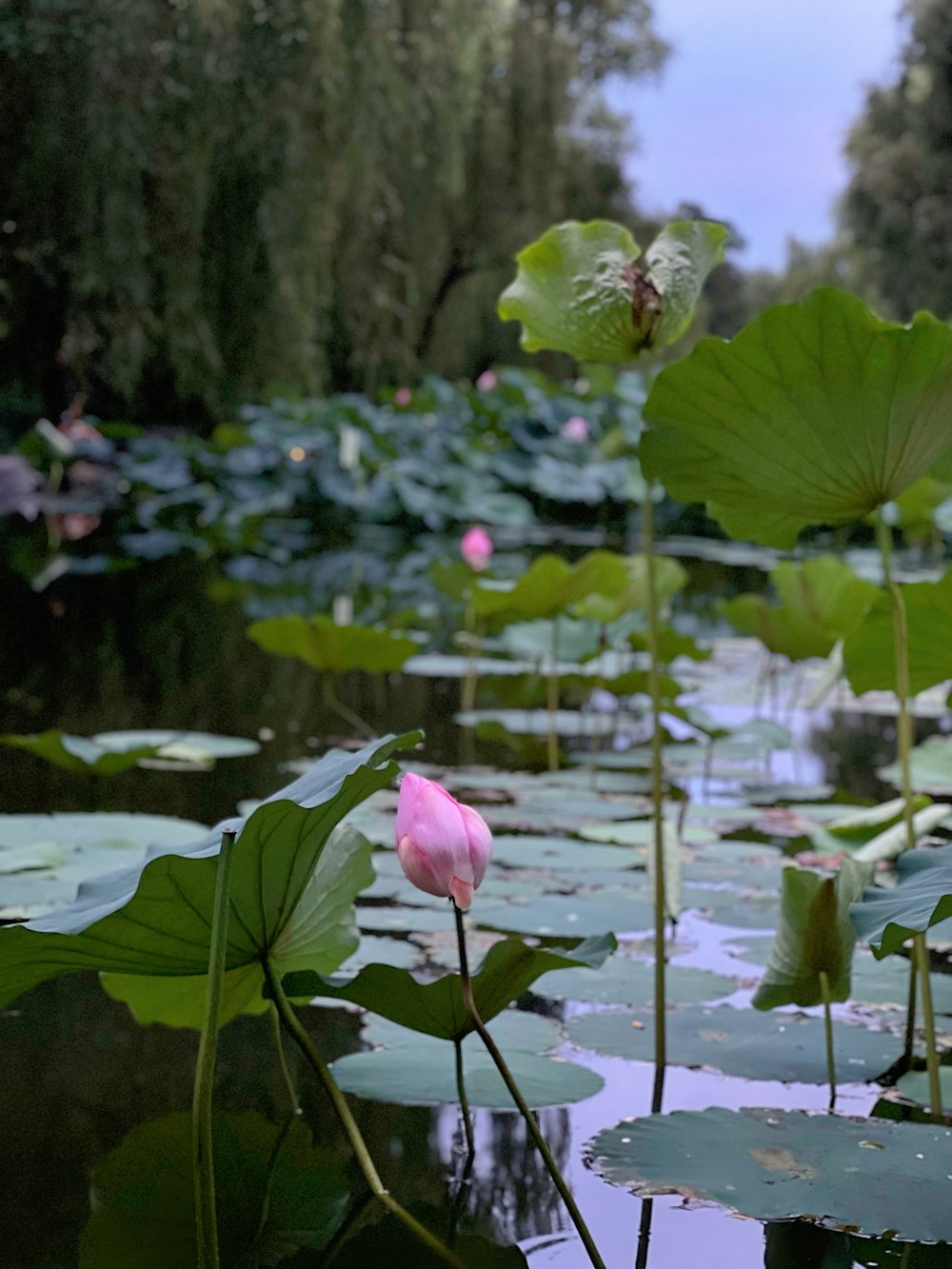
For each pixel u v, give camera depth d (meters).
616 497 11.38
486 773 3.06
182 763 2.97
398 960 1.67
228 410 10.06
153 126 7.97
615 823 2.56
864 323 1.15
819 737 3.69
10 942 0.89
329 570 7.43
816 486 1.28
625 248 1.37
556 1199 1.05
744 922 1.92
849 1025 1.50
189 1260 0.94
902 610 1.33
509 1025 1.49
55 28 7.67
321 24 8.61
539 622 3.35
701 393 1.24
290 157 8.62
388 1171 1.10
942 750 3.16
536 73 14.54
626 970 1.69
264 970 1.03
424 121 11.38
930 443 1.24
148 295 8.24
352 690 4.20
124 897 0.95
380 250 12.60
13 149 8.00
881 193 21.11
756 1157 1.10
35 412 9.94
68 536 8.34
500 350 17.83
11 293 8.75
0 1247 0.96
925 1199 1.02
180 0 8.05
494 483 10.67
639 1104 1.26
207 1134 0.88
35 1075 1.32
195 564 7.37
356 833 1.27
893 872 2.04
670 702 3.13
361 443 10.03
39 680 4.05
